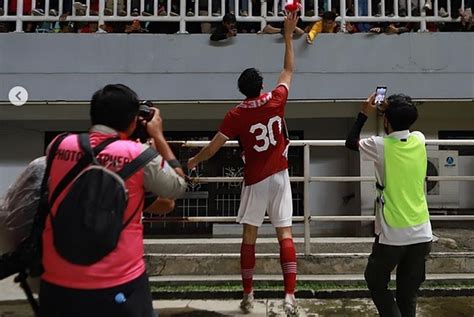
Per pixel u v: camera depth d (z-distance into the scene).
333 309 3.69
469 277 4.07
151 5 6.12
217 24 5.86
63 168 1.78
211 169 6.42
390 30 5.54
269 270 4.23
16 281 1.91
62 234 1.71
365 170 5.79
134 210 1.83
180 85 5.52
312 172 6.44
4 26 5.68
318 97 5.52
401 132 2.89
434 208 5.98
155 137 2.06
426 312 3.61
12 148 6.48
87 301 1.70
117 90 1.92
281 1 5.98
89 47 5.50
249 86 3.27
